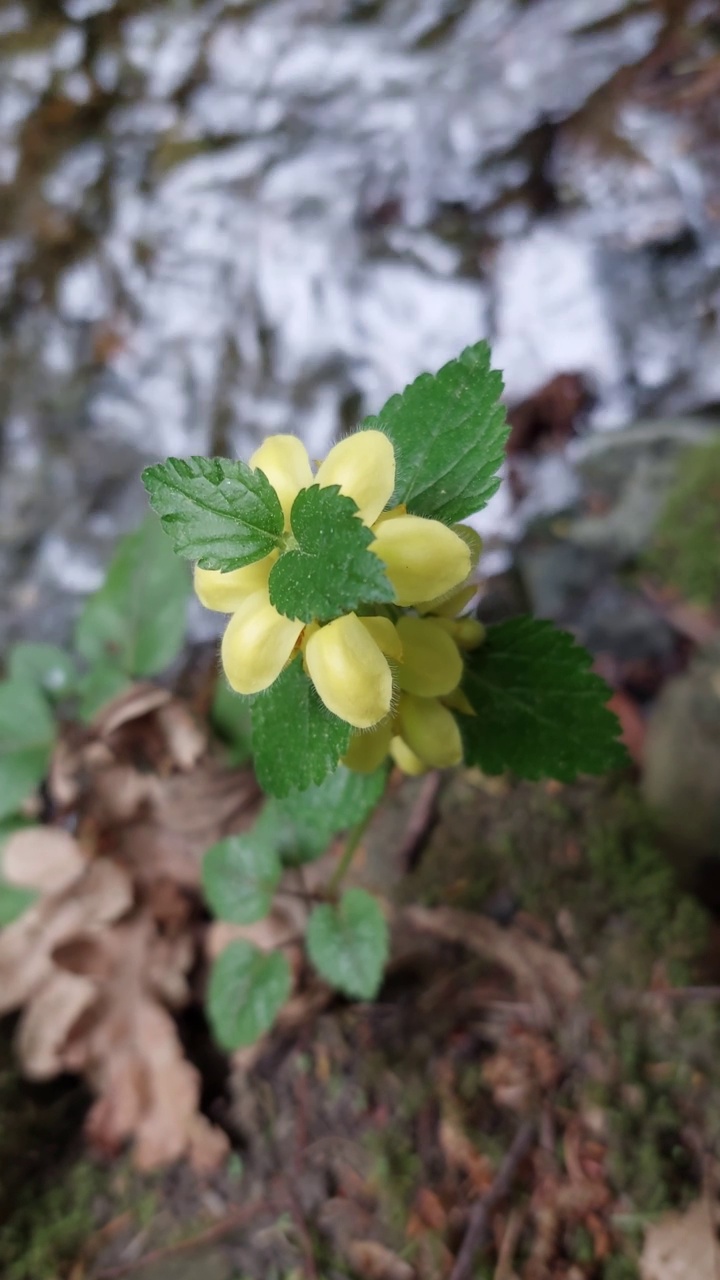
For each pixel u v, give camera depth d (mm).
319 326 348
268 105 383
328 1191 159
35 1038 176
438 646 99
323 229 362
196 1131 168
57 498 323
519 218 354
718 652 214
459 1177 156
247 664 87
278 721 95
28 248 369
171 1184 166
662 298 333
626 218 346
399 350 340
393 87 380
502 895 189
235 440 333
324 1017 178
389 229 359
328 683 83
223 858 153
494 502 293
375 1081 169
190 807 180
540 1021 172
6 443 337
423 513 101
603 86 365
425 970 182
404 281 351
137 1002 177
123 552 198
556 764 115
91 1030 176
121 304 359
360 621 88
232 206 369
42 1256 160
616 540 254
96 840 177
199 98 387
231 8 396
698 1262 141
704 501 244
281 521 88
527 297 342
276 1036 177
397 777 209
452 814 203
